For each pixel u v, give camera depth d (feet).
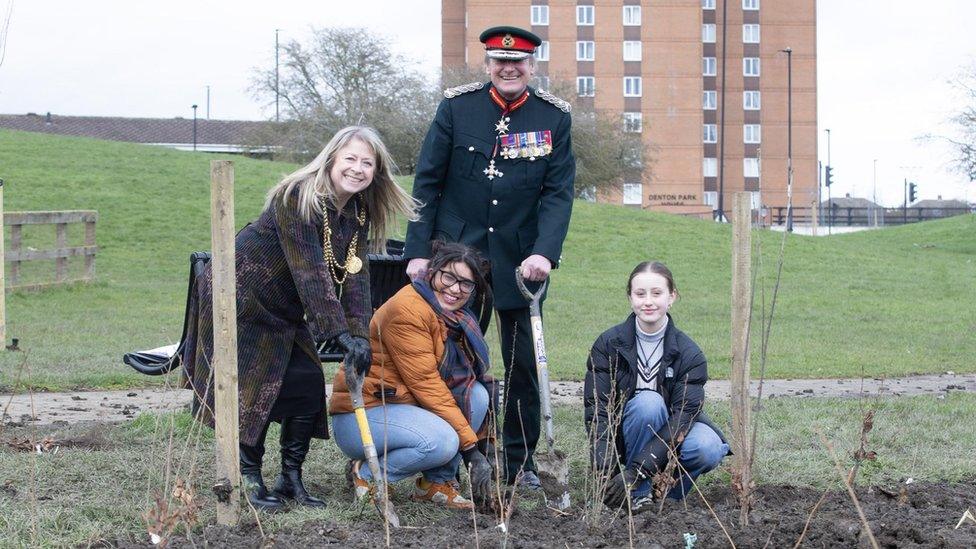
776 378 34.09
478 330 16.31
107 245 74.18
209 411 15.15
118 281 62.39
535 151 17.74
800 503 16.31
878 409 25.63
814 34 247.50
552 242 17.34
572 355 38.24
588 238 87.45
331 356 20.35
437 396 15.69
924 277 78.74
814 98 248.32
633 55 233.14
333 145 15.17
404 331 15.66
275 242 15.17
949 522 14.87
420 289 15.96
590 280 70.44
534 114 17.87
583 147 163.53
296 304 15.44
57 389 28.32
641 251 84.17
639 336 16.69
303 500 15.84
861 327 50.55
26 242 73.10
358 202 15.76
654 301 16.34
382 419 15.66
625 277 72.95
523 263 17.13
